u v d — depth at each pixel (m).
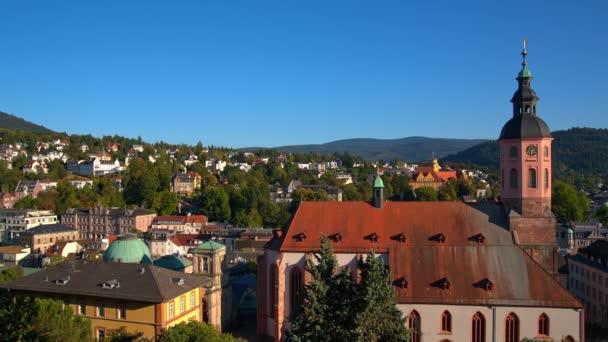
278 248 98.94
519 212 93.25
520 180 93.00
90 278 96.44
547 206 93.00
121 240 121.44
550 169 94.00
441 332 86.25
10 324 66.19
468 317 85.50
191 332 75.81
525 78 93.50
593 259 132.00
